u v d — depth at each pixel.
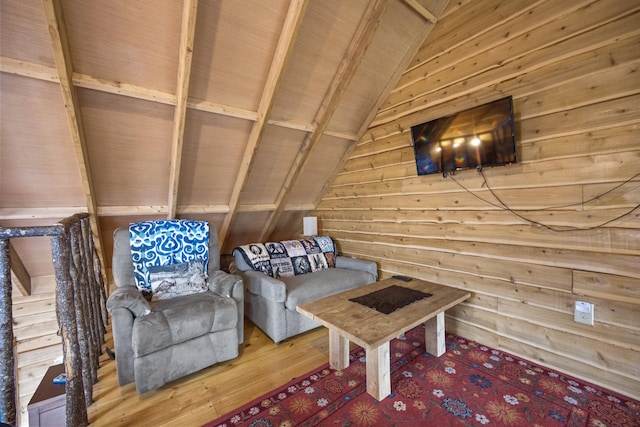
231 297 2.30
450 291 2.38
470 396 1.76
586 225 1.82
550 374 1.95
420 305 2.07
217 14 1.90
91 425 1.59
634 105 1.63
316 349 2.42
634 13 1.61
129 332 1.87
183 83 2.02
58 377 1.62
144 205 2.92
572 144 1.86
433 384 1.88
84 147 2.15
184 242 2.60
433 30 2.64
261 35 2.11
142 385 1.77
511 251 2.18
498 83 2.20
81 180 2.31
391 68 2.84
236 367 2.15
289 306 2.49
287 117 2.78
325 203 4.09
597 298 1.80
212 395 1.83
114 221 2.89
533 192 2.04
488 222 2.30
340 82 2.63
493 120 2.10
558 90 1.90
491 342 2.33
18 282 2.62
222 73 2.22
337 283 2.85
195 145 2.61
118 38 1.82
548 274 2.00
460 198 2.48
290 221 4.40
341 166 3.69
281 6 2.00
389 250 3.18
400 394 1.79
